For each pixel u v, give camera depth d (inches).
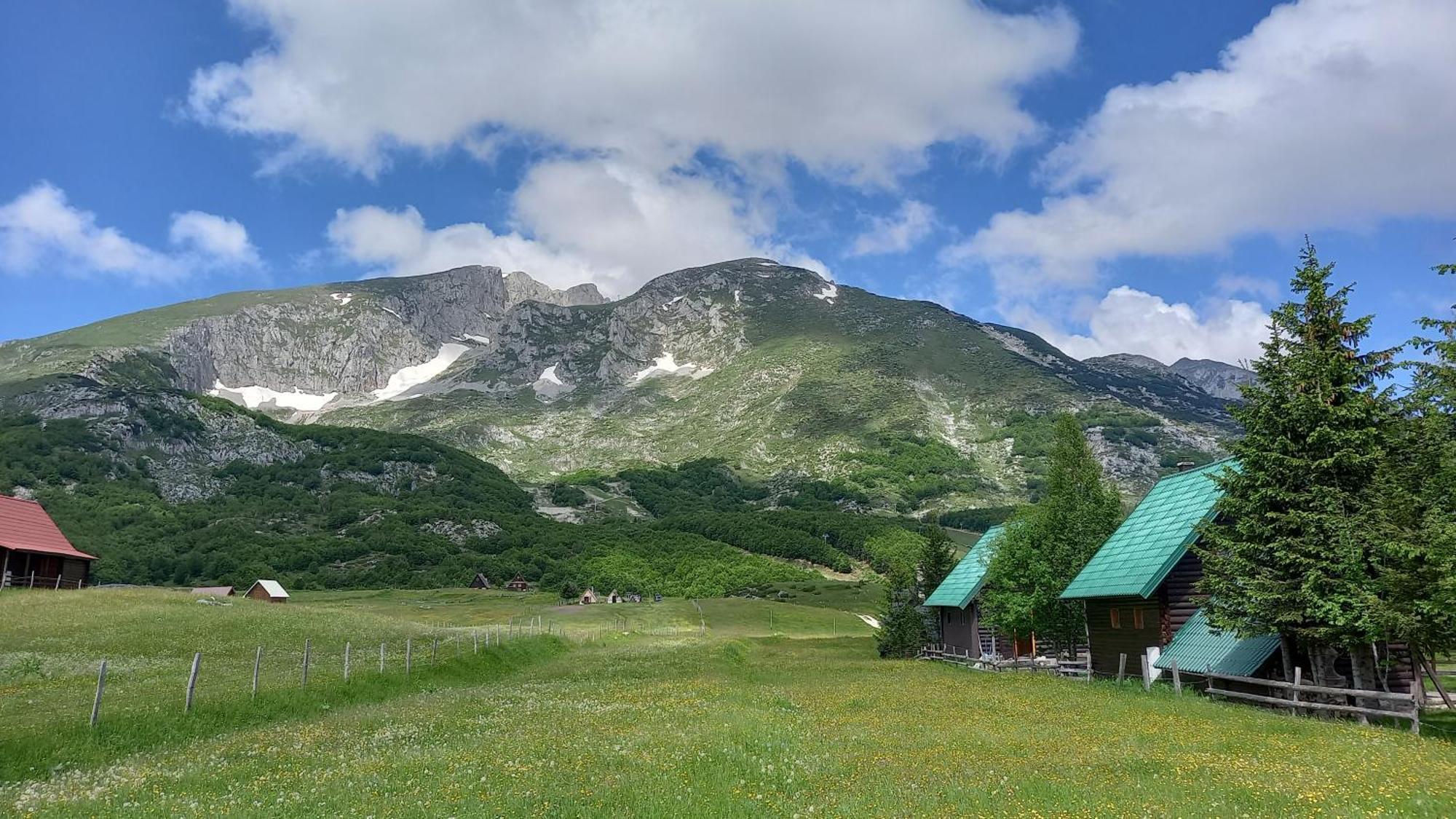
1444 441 966.4
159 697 1148.5
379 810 553.9
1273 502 1109.1
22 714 989.8
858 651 3061.0
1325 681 1130.7
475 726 967.0
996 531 2787.9
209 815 551.2
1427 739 830.5
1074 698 1237.1
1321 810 528.4
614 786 616.4
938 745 815.1
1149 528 1681.8
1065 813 525.0
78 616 2229.3
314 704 1221.7
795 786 627.2
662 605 5369.1
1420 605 894.4
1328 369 1086.4
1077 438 2256.4
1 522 3176.7
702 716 1013.2
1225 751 763.4
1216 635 1364.4
